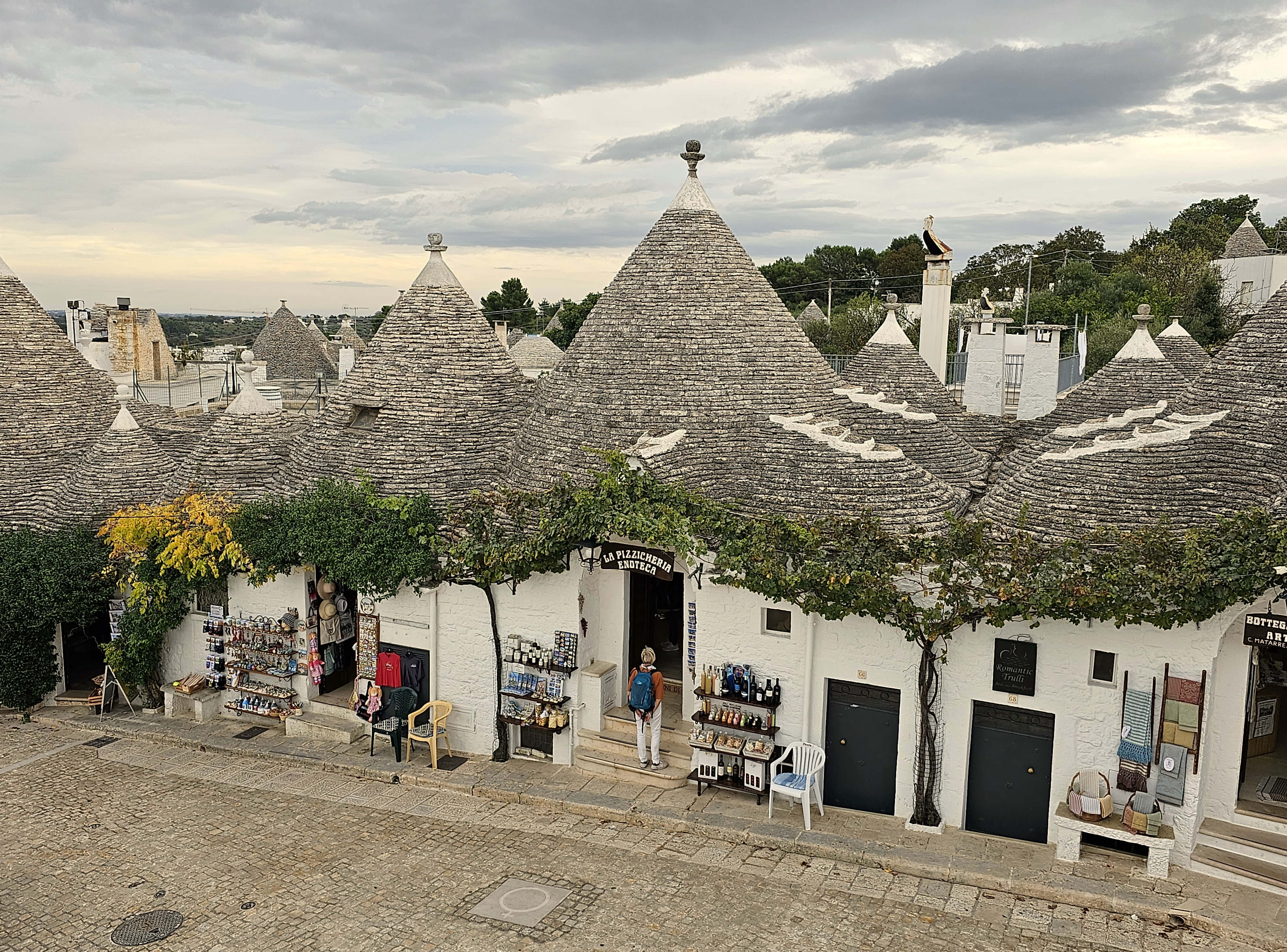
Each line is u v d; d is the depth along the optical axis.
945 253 30.55
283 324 55.50
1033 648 16.62
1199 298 56.09
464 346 23.39
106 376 29.97
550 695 20.44
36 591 22.66
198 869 16.67
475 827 18.11
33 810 18.97
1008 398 33.97
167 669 24.39
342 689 23.52
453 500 21.20
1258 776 17.22
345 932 14.73
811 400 22.00
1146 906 14.73
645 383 21.09
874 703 18.06
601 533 19.06
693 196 22.70
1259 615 15.25
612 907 15.32
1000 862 16.20
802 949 14.13
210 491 23.55
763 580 17.55
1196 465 16.70
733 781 18.72
